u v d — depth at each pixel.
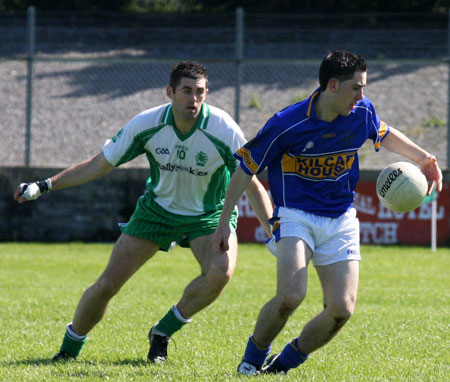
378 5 87.69
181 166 18.67
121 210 56.41
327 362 19.00
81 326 18.97
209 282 18.33
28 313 27.64
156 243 19.09
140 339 22.52
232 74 74.81
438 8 88.31
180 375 16.84
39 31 80.69
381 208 55.12
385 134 17.62
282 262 16.12
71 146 64.81
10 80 75.25
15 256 47.69
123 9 93.69
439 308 29.66
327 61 15.75
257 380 15.91
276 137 16.30
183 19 84.44
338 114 16.19
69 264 44.34
